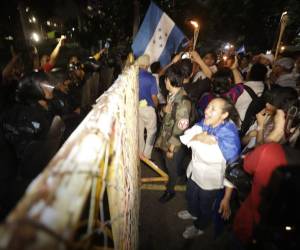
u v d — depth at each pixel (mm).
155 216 3506
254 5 14547
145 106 4453
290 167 1400
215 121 2287
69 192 580
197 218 2988
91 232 708
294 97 1884
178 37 4836
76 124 4340
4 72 3832
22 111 2211
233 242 2090
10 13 13312
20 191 2012
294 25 14281
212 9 14078
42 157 2119
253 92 3377
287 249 1474
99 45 13633
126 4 9539
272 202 1459
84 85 5414
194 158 2600
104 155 890
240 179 2018
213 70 5207
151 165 4215
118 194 1282
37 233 470
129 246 1864
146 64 4359
